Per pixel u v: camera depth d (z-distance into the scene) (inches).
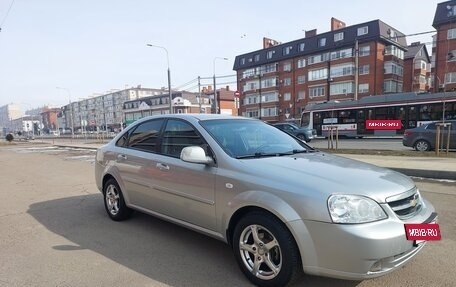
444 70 1658.5
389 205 109.4
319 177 117.1
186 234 179.8
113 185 206.2
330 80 2119.8
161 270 137.9
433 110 979.3
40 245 168.9
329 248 105.1
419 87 2166.6
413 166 369.7
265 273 121.3
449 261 140.0
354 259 102.3
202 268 139.2
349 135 1147.3
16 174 444.5
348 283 122.4
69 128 5103.3
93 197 281.0
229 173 132.4
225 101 3348.9
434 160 426.3
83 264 145.0
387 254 103.2
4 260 151.1
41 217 220.8
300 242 109.0
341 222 104.0
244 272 128.0
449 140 524.7
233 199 128.6
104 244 168.2
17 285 127.3
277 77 2455.7
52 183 358.6
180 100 3053.6
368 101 1111.0
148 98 3617.1
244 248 127.4
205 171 141.4
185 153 138.3
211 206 139.1
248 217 123.8
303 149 165.5
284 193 114.2
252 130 167.6
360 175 120.8
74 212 231.9
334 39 2100.1
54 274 135.9
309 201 108.6
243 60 2689.5
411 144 577.0
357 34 1999.3
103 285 126.0
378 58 1968.5
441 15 1656.0
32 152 925.2
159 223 199.8
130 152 190.5
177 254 153.9
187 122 163.0
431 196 250.7
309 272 109.7
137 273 135.6
